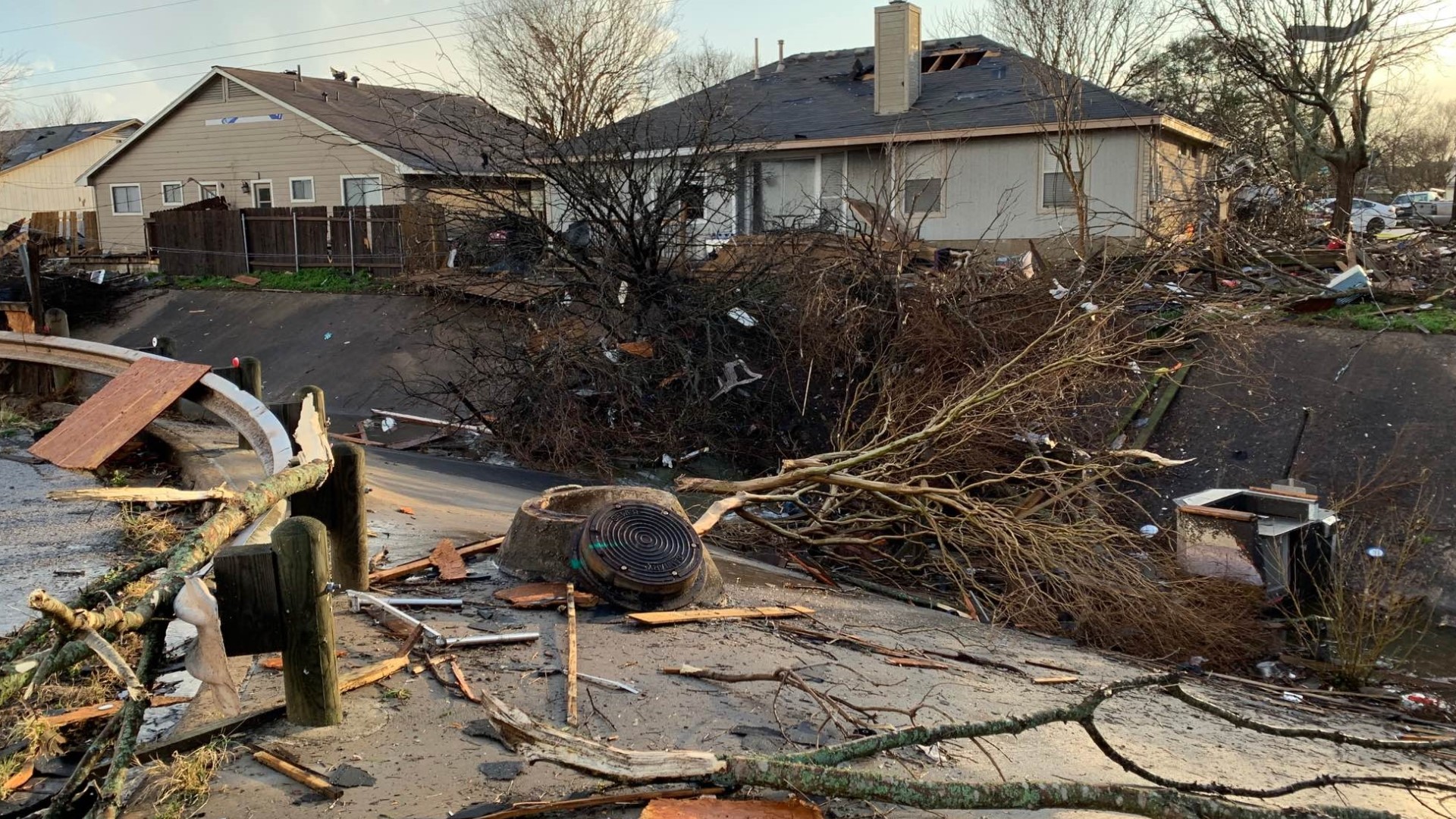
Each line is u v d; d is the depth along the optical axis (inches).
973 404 331.9
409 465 437.1
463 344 622.2
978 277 501.0
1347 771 196.2
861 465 356.5
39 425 384.5
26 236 335.0
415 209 743.7
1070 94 659.4
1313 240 670.5
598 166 568.1
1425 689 278.2
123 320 823.1
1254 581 308.2
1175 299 512.4
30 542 245.0
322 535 151.0
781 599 267.7
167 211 911.7
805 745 160.6
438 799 132.6
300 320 744.3
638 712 168.6
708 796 133.8
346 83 1195.3
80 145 1534.2
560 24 1103.0
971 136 728.3
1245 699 250.7
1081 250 609.0
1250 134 998.4
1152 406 455.8
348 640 191.3
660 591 226.2
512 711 150.7
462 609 217.5
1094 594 300.0
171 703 163.8
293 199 1051.9
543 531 239.3
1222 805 130.3
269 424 284.0
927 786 124.6
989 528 311.1
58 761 147.5
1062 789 126.9
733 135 640.4
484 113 674.8
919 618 282.2
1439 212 1110.4
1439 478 385.4
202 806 129.7
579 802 131.0
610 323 545.6
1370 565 347.6
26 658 112.7
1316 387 447.2
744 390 506.0
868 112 815.1
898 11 785.6
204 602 136.3
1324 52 713.6
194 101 1091.3
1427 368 440.5
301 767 139.9
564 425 486.0
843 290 507.5
